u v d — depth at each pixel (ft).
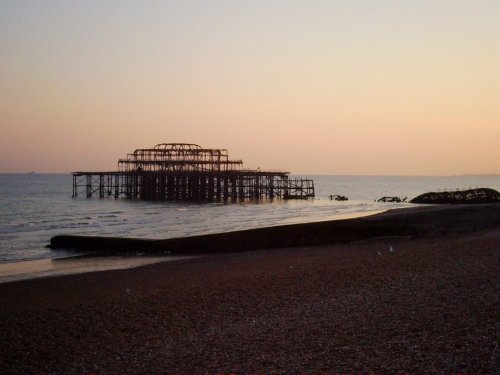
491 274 65.00
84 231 179.11
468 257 80.89
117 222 211.82
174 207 298.56
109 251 127.65
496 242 98.12
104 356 45.14
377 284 65.87
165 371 40.19
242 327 50.98
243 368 39.29
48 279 87.35
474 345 39.75
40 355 45.85
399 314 50.08
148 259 114.42
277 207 298.76
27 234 172.86
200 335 49.39
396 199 353.31
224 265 96.22
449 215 173.06
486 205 225.76
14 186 642.22
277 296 63.57
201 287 71.15
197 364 41.09
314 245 129.18
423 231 140.56
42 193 476.54
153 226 194.80
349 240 133.59
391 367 37.04
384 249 107.65
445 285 60.85
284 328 49.01
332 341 43.88
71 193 476.13
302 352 41.81
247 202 348.79
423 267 75.41
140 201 353.10
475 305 50.72
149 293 68.85
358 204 319.06
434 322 46.34
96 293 72.59
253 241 129.08
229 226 192.24
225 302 61.82
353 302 56.85
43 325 54.70
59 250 130.21
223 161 377.91
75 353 46.21
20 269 103.50
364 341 43.14
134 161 378.94
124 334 51.31
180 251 124.98
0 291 77.05
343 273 75.46
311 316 52.60
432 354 38.78
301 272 78.79
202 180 362.94
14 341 49.67
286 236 133.80
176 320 55.36
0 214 256.11
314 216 232.12
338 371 37.22
